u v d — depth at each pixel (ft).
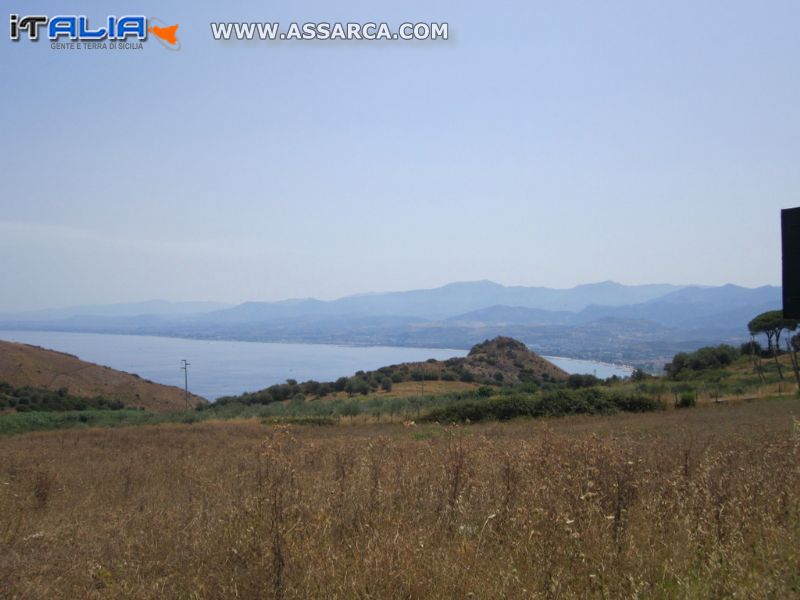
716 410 113.29
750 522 20.36
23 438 106.83
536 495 22.36
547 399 126.21
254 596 16.84
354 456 36.65
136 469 48.55
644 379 234.99
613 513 21.40
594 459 24.79
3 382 243.40
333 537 21.03
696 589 16.21
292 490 24.38
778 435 38.75
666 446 40.55
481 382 271.08
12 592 19.12
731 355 262.47
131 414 182.70
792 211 28.43
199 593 17.62
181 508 29.35
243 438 90.68
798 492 22.72
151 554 21.77
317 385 262.47
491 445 33.14
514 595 15.75
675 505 22.66
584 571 16.88
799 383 154.20
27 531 27.48
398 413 147.54
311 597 16.39
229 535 20.95
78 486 41.34
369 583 16.46
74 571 20.92
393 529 20.51
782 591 15.79
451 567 17.17
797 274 28.19
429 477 28.12
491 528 20.88
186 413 184.55
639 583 16.24
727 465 27.58
